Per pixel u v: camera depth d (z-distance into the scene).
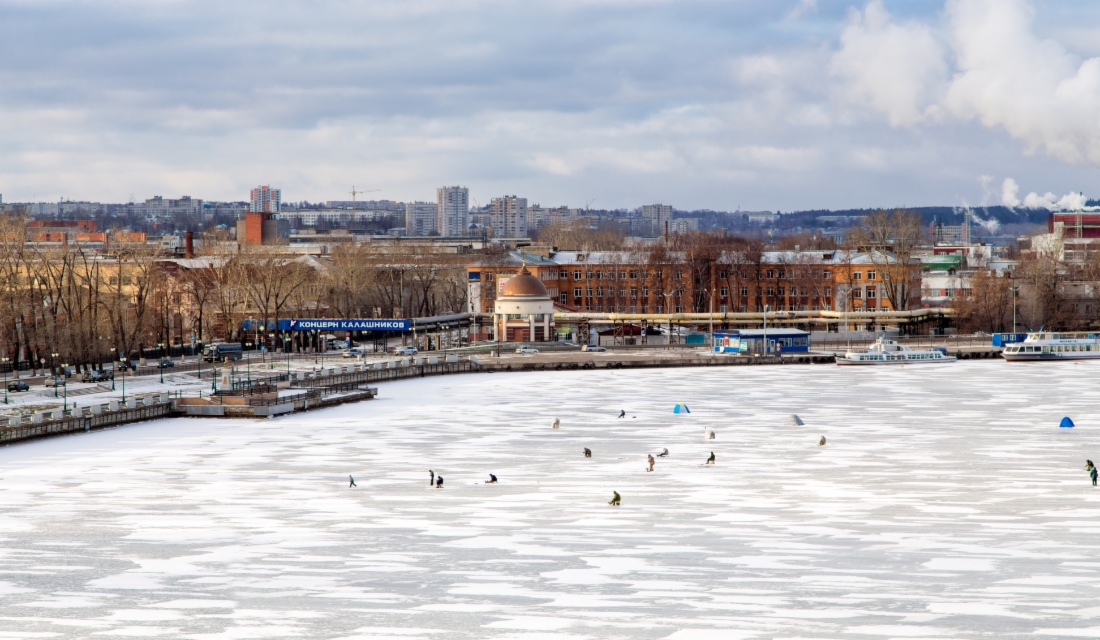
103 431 185.38
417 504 129.88
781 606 90.62
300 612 90.25
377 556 107.12
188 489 138.62
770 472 148.25
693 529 117.06
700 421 192.75
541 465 154.25
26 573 101.69
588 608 90.69
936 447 166.00
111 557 107.12
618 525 119.00
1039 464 152.12
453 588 96.62
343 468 152.50
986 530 115.31
